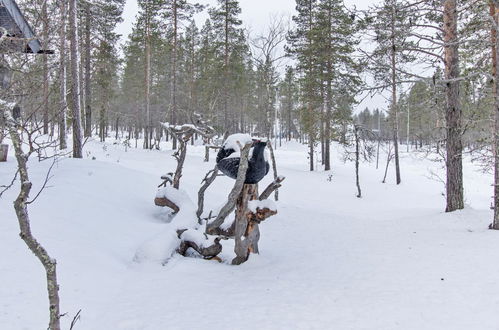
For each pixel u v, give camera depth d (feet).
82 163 40.22
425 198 73.46
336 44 86.99
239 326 12.98
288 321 13.32
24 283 14.65
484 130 37.06
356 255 23.99
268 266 22.36
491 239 25.32
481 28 33.55
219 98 109.40
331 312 14.10
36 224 20.33
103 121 115.55
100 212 26.68
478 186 86.74
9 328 11.88
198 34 131.75
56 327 7.12
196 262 22.30
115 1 91.97
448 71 36.06
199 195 30.09
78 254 18.80
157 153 89.66
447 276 17.80
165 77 132.77
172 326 13.12
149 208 33.65
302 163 114.21
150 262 21.18
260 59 49.85
